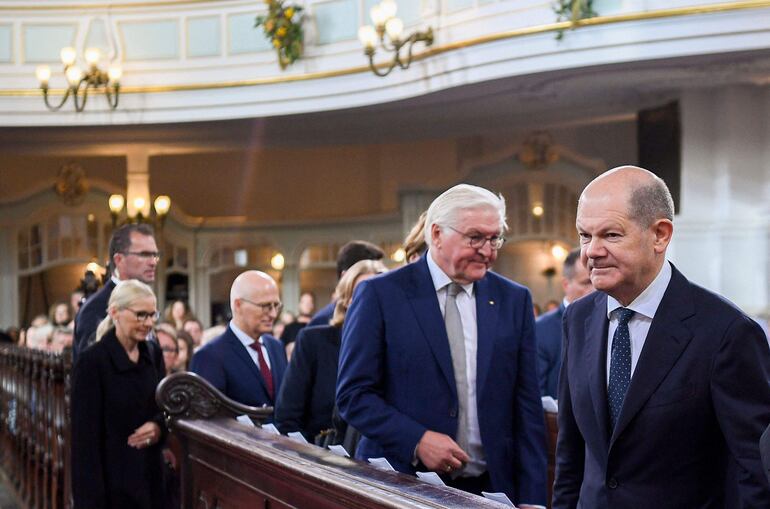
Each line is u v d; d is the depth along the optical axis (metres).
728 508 2.63
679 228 10.84
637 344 2.74
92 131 14.30
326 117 13.19
